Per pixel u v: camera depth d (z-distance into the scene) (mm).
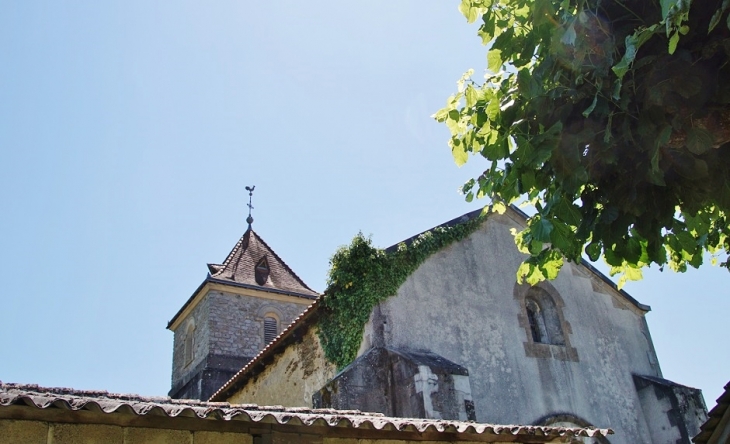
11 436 4730
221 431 5594
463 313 14375
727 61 4582
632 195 5062
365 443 6418
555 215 5359
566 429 7641
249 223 32250
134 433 5262
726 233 6504
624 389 16266
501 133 5852
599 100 4938
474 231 15852
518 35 5773
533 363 14844
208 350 25250
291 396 15039
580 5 4961
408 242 14406
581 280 17531
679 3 3973
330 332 13938
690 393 16156
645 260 6031
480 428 6891
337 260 13828
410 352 12883
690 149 4594
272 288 27891
